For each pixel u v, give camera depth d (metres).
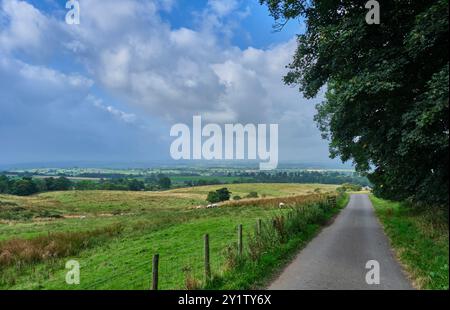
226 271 12.34
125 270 17.31
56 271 19.42
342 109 19.39
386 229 23.25
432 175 17.88
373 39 18.42
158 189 172.50
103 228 32.78
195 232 27.14
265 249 15.19
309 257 15.10
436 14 14.38
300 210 25.69
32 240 26.81
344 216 33.91
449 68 13.89
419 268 12.25
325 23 20.81
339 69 19.69
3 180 131.88
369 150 20.03
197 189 143.75
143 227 33.41
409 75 17.34
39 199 103.94
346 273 12.51
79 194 118.25
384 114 18.77
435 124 15.45
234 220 32.34
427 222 19.95
